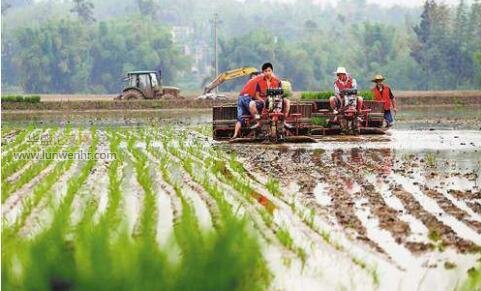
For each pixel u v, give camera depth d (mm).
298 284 11359
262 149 32562
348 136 39219
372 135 40094
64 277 9336
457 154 30359
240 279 9703
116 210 16031
